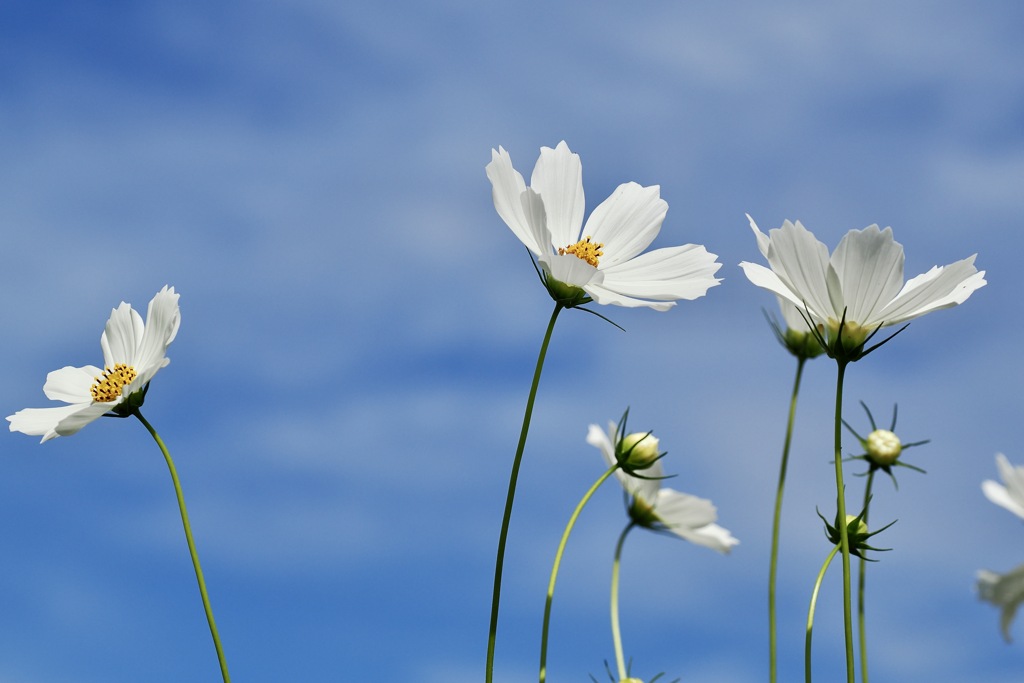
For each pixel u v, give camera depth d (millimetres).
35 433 953
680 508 988
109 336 981
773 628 940
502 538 882
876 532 897
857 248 885
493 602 879
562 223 961
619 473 985
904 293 886
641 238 960
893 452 884
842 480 871
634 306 913
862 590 910
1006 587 805
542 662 901
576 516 918
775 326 987
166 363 921
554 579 906
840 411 880
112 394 948
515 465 886
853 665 858
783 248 890
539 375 895
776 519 952
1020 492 812
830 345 890
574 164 966
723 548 998
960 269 884
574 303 909
